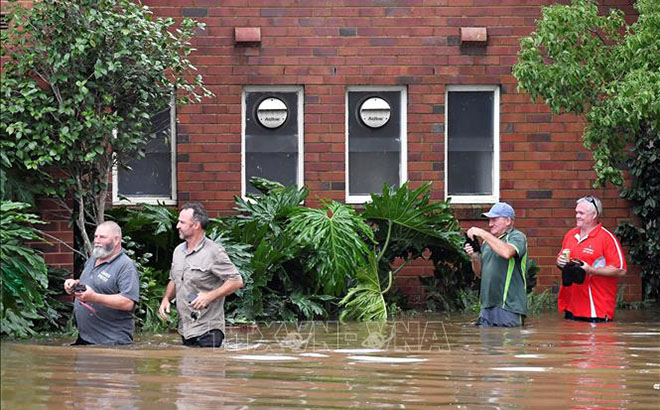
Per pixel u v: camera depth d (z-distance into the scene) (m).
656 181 23.11
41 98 18.42
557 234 23.45
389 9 23.20
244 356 14.76
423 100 23.28
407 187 23.28
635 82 18.11
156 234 20.23
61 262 19.19
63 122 18.73
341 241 20.53
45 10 18.44
